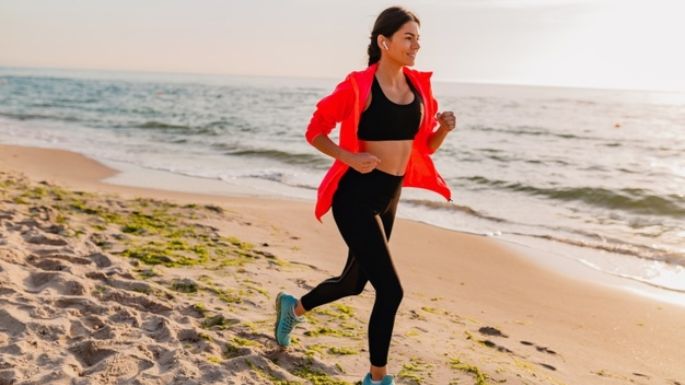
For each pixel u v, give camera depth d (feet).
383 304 9.12
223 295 14.37
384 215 9.81
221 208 26.63
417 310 15.67
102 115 98.37
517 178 43.50
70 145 57.82
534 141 70.74
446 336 13.39
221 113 109.19
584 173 47.09
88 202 25.12
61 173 40.34
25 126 76.79
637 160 54.95
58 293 13.25
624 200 35.91
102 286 13.83
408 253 23.72
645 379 12.79
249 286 15.30
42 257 15.49
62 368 9.95
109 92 199.52
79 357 10.57
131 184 37.14
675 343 15.37
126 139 65.21
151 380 9.75
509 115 119.55
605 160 54.70
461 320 15.33
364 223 9.18
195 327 11.85
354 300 15.11
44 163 44.37
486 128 86.99
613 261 23.75
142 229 21.02
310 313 13.76
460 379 10.80
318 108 9.01
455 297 18.31
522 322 16.33
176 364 10.32
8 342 10.86
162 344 11.05
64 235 18.51
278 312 11.03
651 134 80.33
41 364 10.16
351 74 9.04
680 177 44.98
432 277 20.58
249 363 10.53
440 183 10.48
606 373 12.82
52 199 24.86
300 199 33.78
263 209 28.63
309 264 18.92
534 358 13.04
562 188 39.17
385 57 9.18
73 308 12.42
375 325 9.19
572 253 24.80
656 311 17.95
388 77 9.27
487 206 34.53
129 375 9.97
